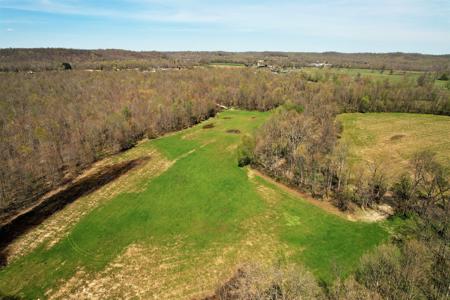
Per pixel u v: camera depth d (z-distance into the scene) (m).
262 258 48.31
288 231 54.50
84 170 84.81
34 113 110.19
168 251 51.00
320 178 67.25
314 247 50.31
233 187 69.75
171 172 79.25
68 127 103.56
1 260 51.34
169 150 94.69
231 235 54.16
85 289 44.19
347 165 71.12
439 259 36.81
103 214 62.47
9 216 64.12
